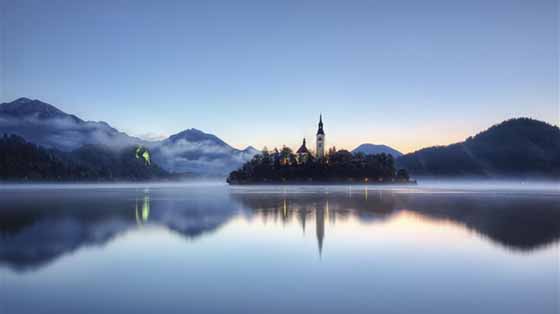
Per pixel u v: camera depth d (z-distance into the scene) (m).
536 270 18.73
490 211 49.88
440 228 33.03
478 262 20.52
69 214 45.84
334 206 58.34
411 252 23.02
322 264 20.00
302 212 47.97
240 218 41.03
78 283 16.64
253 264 20.05
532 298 14.61
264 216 43.16
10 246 24.91
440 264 19.95
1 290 15.65
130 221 38.25
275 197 87.38
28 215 44.59
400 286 16.12
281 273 18.19
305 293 15.22
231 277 17.50
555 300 14.38
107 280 17.09
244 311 13.29
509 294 15.09
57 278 17.41
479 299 14.50
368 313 13.09
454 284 16.41
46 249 23.98
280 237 28.45
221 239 27.73
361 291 15.48
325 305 13.88
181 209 53.09
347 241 26.78
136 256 21.98
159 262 20.47
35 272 18.45
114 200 76.56
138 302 14.20
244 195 98.94
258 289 15.74
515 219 40.00
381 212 47.91
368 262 20.55
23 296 14.90
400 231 31.36
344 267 19.38
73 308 13.62
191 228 33.19
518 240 27.02
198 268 19.22
